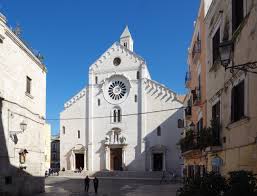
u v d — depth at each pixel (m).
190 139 21.61
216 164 15.22
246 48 11.13
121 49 67.75
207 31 18.62
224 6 14.37
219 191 10.02
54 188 38.34
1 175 19.77
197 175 11.44
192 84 26.53
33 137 25.23
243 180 8.46
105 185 44.66
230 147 13.20
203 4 20.30
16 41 22.11
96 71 68.75
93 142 66.50
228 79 13.44
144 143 63.19
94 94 68.06
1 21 19.97
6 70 20.70
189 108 28.28
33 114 25.28
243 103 11.74
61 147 68.19
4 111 20.30
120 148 65.12
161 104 63.44
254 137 10.34
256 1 10.13
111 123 66.06
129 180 54.56
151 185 44.62
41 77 27.53
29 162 24.28
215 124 15.20
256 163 10.16
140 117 64.38
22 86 23.30
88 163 66.06
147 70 67.94
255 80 10.24
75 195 30.41
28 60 24.52
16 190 21.83
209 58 18.02
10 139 20.98
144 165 62.59
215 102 16.17
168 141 61.97
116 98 66.56
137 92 65.38
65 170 66.69
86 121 67.69
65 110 69.19
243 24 11.35
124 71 66.75
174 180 52.72
